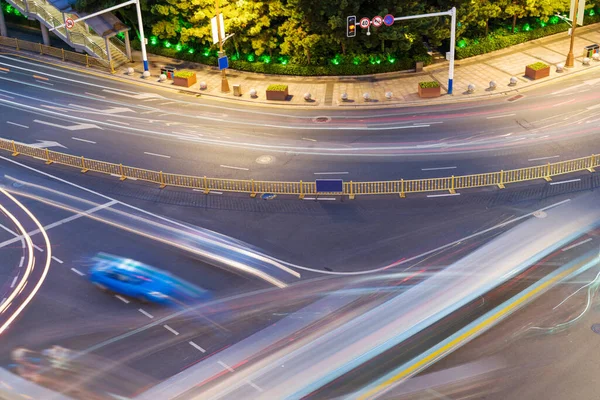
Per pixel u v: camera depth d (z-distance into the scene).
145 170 46.50
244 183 44.69
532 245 36.84
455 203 41.31
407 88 58.25
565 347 29.75
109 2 63.41
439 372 28.94
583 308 31.92
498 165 45.09
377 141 49.72
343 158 47.47
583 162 44.28
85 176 46.53
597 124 49.56
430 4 61.47
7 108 56.69
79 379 29.61
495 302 32.78
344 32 58.88
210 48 64.56
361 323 32.06
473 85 56.66
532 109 52.91
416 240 38.06
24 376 29.89
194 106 56.88
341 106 55.91
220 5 62.00
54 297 34.84
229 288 35.03
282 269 36.28
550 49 63.91
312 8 59.41
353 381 28.81
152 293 34.88
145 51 61.56
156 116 55.03
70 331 32.44
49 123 54.03
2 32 68.50
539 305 32.34
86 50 64.19
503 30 66.19
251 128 52.69
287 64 62.34
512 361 29.23
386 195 42.66
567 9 65.50
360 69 60.88
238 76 62.50
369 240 38.38
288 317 32.72
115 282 35.78
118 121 54.22
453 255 36.53
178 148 49.72
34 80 62.00
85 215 42.03
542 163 44.88
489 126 50.75
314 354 30.39
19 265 37.47
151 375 29.69
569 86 56.44
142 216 41.72
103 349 31.22
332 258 37.00
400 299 33.44
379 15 56.56
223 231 39.88
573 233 37.62
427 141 49.25
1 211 42.75
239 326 32.31
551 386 27.86
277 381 29.08
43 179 46.34
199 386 29.02
